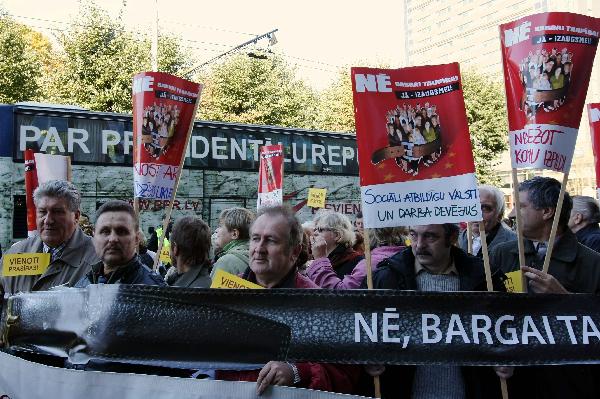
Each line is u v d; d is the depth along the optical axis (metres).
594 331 2.60
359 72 2.80
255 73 24.23
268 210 2.76
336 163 13.74
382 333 2.52
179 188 11.80
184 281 3.67
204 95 24.23
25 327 2.86
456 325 2.56
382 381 2.73
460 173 2.74
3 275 3.66
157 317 2.53
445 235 2.77
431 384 2.72
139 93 3.79
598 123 4.88
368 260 2.70
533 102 2.87
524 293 2.61
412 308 2.55
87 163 10.77
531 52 2.88
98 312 2.58
